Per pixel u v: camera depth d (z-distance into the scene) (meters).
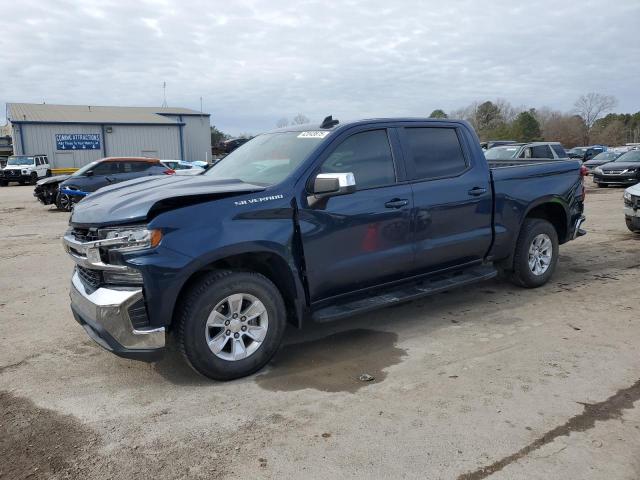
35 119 39.56
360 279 4.50
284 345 4.66
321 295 4.33
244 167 4.73
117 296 3.57
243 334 3.95
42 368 4.26
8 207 17.95
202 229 3.69
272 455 2.99
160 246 3.56
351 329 5.02
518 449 2.98
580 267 7.23
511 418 3.30
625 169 20.50
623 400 3.49
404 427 3.23
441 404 3.50
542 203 5.94
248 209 3.88
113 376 4.09
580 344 4.46
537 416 3.32
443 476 2.76
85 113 45.53
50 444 3.16
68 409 3.58
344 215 4.31
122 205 3.74
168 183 4.36
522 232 5.87
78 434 3.26
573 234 6.47
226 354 3.90
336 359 4.32
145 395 3.77
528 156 17.16
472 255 5.33
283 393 3.74
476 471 2.80
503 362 4.14
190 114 51.44
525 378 3.85
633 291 6.02
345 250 4.35
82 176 15.73
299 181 4.16
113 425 3.36
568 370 3.96
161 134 43.03
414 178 4.84
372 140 4.66
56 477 2.84
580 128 86.88
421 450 2.99
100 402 3.67
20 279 7.20
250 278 3.90
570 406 3.43
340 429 3.23
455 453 2.96
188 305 3.70
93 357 4.47
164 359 4.39
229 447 3.08
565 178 6.20
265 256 4.02
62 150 39.84
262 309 3.99
